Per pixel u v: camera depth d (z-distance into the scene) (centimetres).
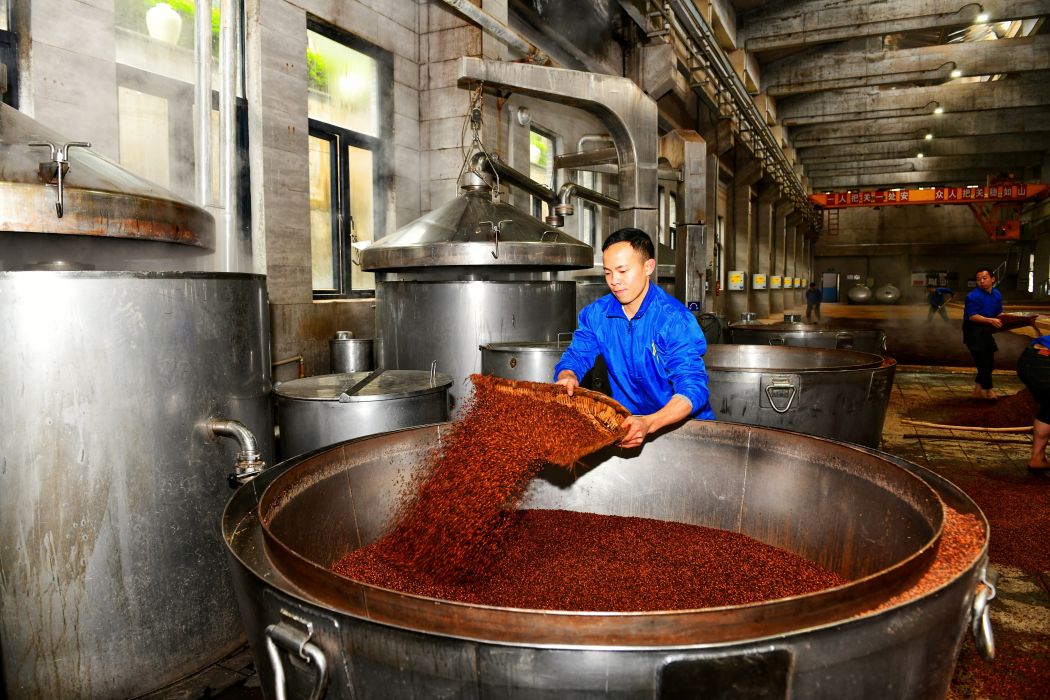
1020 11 1243
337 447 182
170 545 211
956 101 1817
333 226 609
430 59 689
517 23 839
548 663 93
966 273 3731
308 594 114
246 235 505
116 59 424
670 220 1426
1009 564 311
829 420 314
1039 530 347
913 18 1308
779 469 200
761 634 98
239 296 228
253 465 205
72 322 185
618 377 248
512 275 488
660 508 226
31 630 193
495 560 187
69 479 190
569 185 632
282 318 509
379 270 467
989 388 742
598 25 1045
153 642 212
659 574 183
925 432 594
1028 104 1769
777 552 195
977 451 528
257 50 495
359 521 188
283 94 518
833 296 3928
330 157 602
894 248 3775
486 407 208
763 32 1413
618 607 162
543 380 371
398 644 98
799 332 516
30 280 180
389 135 662
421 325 430
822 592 101
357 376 333
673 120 1378
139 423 199
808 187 3009
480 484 178
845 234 3900
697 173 842
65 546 192
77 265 221
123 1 429
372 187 654
